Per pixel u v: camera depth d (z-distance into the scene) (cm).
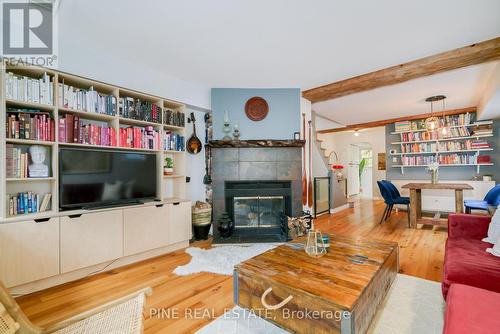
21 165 223
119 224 268
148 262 283
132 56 283
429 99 447
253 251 312
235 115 386
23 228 207
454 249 197
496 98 358
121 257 271
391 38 246
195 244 350
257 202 394
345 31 233
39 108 241
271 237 368
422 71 305
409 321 168
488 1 190
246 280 163
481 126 520
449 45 261
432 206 573
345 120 635
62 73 245
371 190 917
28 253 209
